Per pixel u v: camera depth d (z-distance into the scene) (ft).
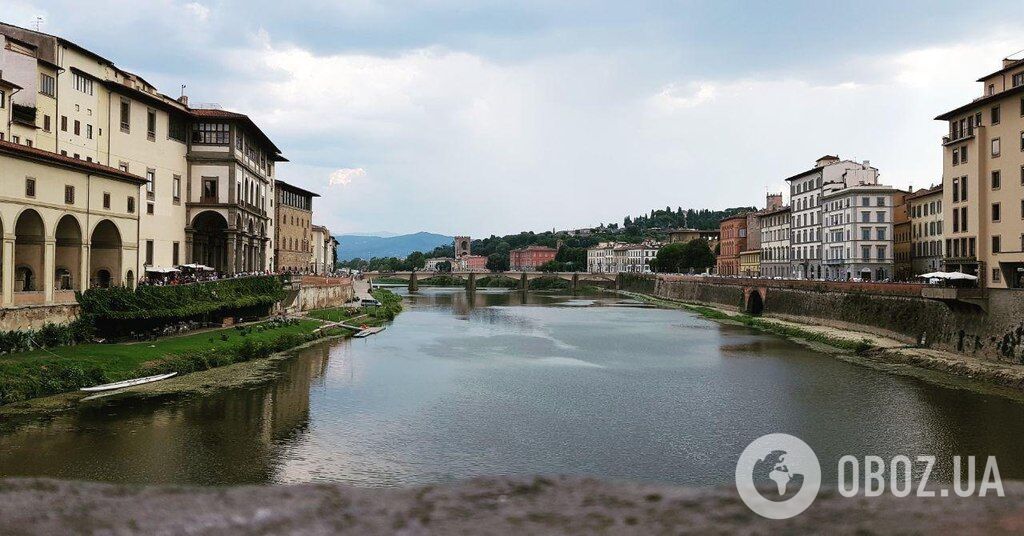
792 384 178.70
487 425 137.39
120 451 112.47
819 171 438.40
